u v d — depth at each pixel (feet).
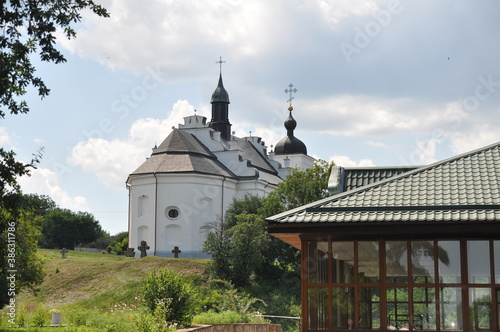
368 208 51.03
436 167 55.93
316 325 51.24
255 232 195.11
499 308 48.83
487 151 57.31
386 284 50.49
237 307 122.83
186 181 258.37
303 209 52.24
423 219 48.70
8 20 52.70
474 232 49.26
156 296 80.79
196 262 206.18
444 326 49.49
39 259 133.49
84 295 181.37
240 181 279.28
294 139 363.97
